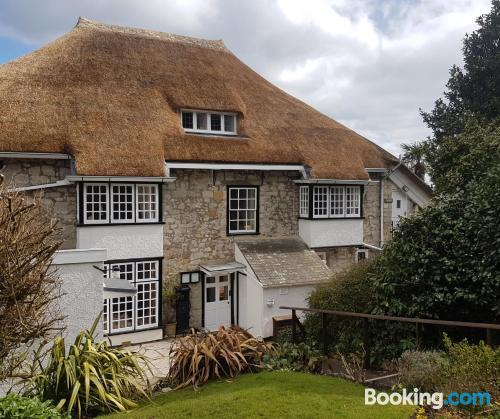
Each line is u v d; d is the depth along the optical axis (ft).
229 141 44.32
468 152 33.81
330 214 48.37
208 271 40.98
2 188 16.10
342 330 25.46
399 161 53.21
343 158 49.37
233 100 47.06
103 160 35.96
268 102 52.03
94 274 23.80
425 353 18.61
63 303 22.91
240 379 21.07
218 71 51.67
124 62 45.70
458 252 21.89
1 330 14.75
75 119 37.65
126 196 38.40
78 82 40.91
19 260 15.08
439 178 36.81
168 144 40.42
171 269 41.60
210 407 16.43
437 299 21.52
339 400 16.48
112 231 37.52
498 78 67.51
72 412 17.58
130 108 41.04
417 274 22.34
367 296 24.88
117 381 19.08
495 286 20.48
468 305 22.15
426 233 22.89
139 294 39.29
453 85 74.38
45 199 36.40
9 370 16.25
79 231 36.19
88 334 20.53
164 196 41.24
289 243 46.88
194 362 21.79
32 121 36.01
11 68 39.70
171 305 41.37
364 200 52.37
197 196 42.91
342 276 28.30
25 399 14.67
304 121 52.16
